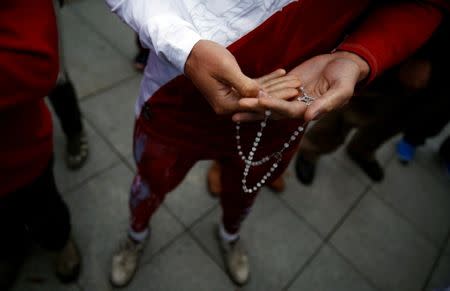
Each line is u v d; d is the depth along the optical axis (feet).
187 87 2.90
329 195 7.18
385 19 3.06
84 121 6.98
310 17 2.68
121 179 6.37
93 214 5.86
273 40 2.68
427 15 3.13
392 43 3.02
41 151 3.20
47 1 2.38
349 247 6.51
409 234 7.01
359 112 5.92
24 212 3.69
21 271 5.08
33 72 2.24
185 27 2.43
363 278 6.18
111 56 8.34
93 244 5.55
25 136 2.87
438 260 6.79
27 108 2.72
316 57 3.00
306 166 7.18
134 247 5.32
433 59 4.61
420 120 7.23
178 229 5.97
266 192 6.86
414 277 6.42
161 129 3.41
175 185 4.33
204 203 6.38
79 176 6.22
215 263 5.74
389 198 7.50
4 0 2.02
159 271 5.49
